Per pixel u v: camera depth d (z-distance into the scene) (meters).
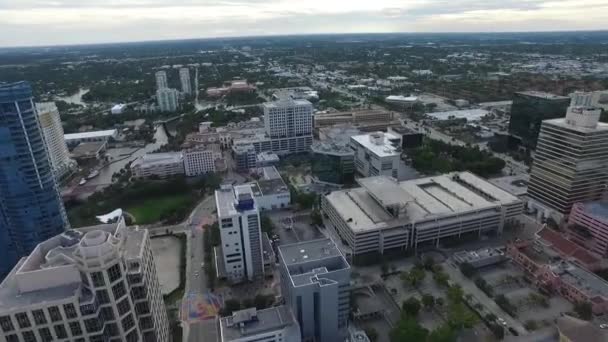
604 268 199.38
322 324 149.88
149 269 137.00
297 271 153.50
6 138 190.88
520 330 167.12
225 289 199.25
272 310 150.12
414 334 154.00
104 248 111.19
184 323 177.62
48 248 125.50
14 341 106.06
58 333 109.00
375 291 196.25
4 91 184.62
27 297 107.75
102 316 114.38
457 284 190.75
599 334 143.75
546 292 187.50
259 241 199.50
